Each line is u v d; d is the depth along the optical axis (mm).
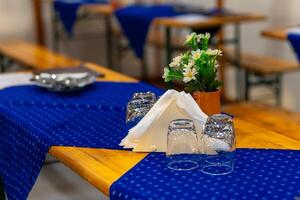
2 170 2109
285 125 2584
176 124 1490
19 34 5113
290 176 1371
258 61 4262
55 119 1938
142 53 4176
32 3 5082
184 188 1310
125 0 5191
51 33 5230
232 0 5121
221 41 4160
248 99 4305
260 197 1249
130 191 1300
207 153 1452
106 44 5457
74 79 2309
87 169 1454
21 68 4582
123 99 2186
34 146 1770
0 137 2121
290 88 4793
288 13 4781
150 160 1513
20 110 2070
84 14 5277
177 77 1723
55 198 2752
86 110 2049
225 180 1354
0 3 4973
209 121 1484
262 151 1563
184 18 3846
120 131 1786
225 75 4781
